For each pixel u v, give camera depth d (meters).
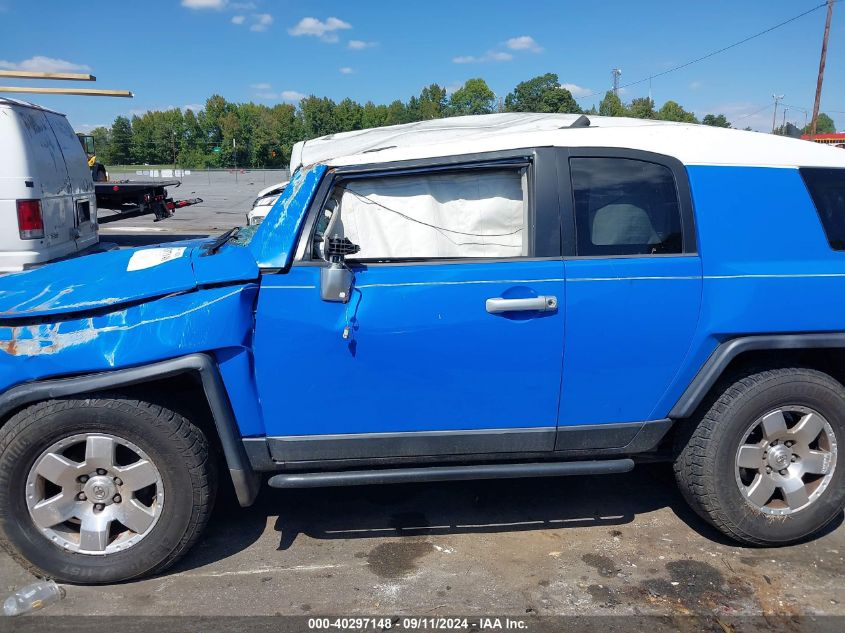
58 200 7.02
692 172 3.13
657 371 3.10
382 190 3.11
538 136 3.12
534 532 3.48
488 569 3.14
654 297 3.03
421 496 3.85
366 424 3.01
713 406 3.19
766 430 3.20
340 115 102.62
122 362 2.80
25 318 2.81
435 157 3.08
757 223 3.14
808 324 3.13
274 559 3.21
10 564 3.16
